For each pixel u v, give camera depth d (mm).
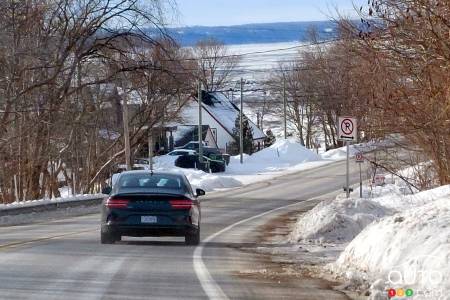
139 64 90562
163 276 24250
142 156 163000
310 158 161500
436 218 22688
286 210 71312
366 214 43375
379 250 22844
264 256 31297
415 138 53625
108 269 25797
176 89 108062
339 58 101062
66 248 32969
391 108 44125
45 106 87312
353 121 51219
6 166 87312
